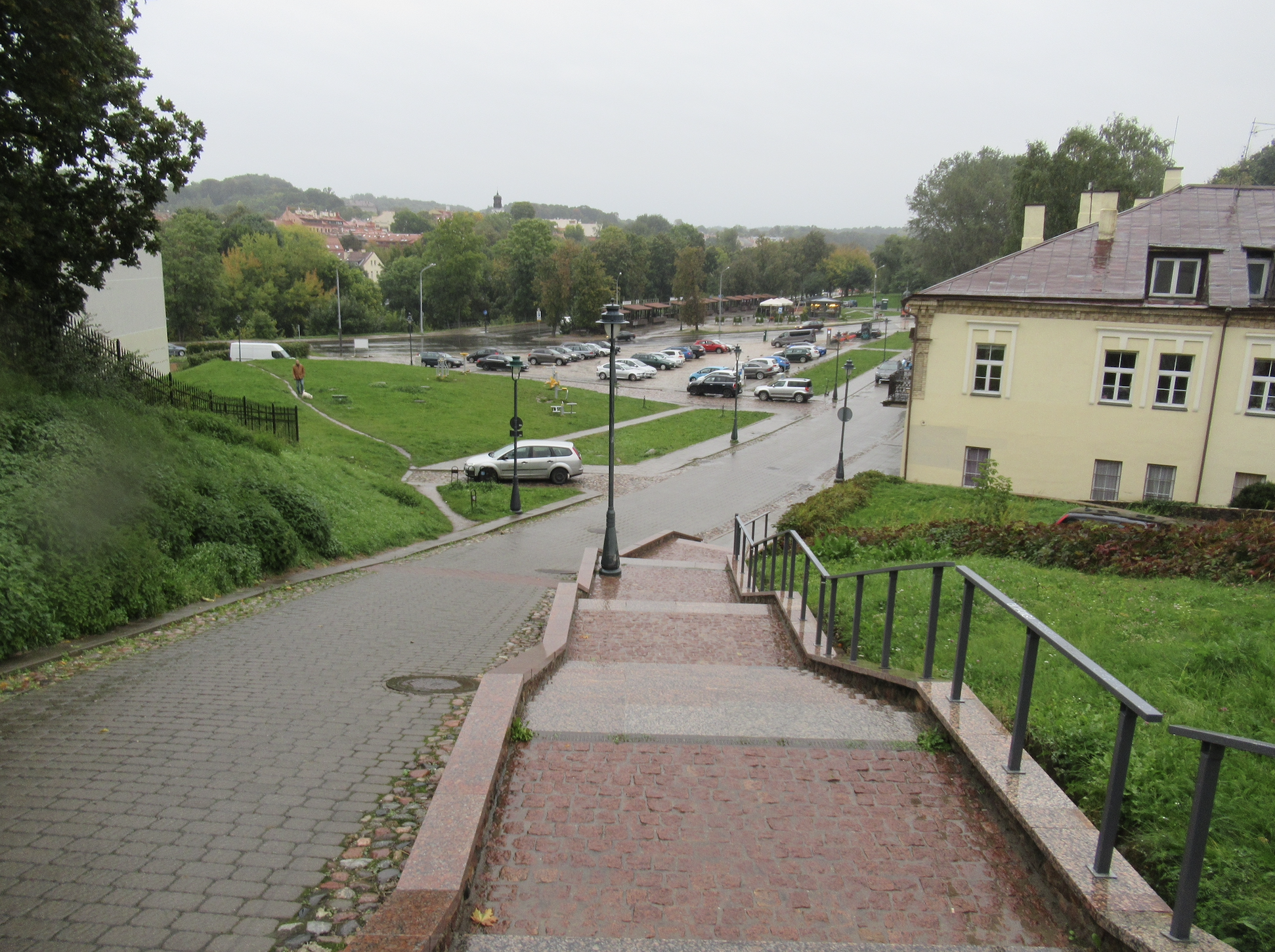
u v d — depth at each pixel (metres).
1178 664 6.66
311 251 108.44
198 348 72.50
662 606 11.44
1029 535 14.41
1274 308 24.77
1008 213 71.31
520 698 6.04
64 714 7.00
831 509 21.61
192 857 4.57
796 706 6.29
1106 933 3.53
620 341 94.19
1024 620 4.62
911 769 5.21
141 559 11.19
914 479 29.67
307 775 5.75
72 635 9.66
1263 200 28.25
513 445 33.19
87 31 14.08
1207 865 3.83
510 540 23.02
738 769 5.22
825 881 4.11
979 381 28.52
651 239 143.25
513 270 121.75
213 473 16.16
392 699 7.73
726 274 143.38
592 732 5.73
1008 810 4.49
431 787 5.62
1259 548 11.86
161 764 5.87
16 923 3.90
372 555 18.78
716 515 28.89
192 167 17.11
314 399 45.84
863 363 75.62
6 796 5.29
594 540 23.70
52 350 16.58
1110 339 26.72
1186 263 26.64
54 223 15.84
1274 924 3.38
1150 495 27.12
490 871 4.18
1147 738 5.09
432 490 30.27
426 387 51.50
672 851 4.35
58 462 11.37
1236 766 4.72
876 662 7.74
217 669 8.68
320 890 4.28
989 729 5.32
